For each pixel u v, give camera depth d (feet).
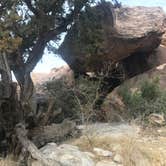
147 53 47.57
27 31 36.50
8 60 33.83
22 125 30.30
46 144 30.86
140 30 42.78
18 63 35.40
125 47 42.86
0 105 31.04
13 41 27.76
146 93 39.52
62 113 37.19
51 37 39.91
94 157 28.37
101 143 29.91
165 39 50.88
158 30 43.68
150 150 29.40
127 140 30.01
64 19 40.52
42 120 32.76
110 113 38.29
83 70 44.98
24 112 31.73
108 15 42.27
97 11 41.27
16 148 29.55
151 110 37.55
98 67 44.14
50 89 41.32
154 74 44.60
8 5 30.48
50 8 38.88
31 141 30.32
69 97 38.47
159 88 40.75
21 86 34.58
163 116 36.52
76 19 40.47
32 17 37.58
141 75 44.73
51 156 27.73
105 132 32.48
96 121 37.42
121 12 44.47
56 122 35.45
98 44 40.75
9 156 29.12
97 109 39.01
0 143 30.58
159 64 47.78
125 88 41.09
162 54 48.88
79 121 35.09
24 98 32.94
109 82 45.65
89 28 40.52
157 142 31.45
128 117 37.86
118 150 29.04
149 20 44.16
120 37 41.93
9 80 31.24
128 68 47.67
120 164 27.96
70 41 41.91
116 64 46.70
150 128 34.73
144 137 32.58
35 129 32.01
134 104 38.58
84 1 39.93
